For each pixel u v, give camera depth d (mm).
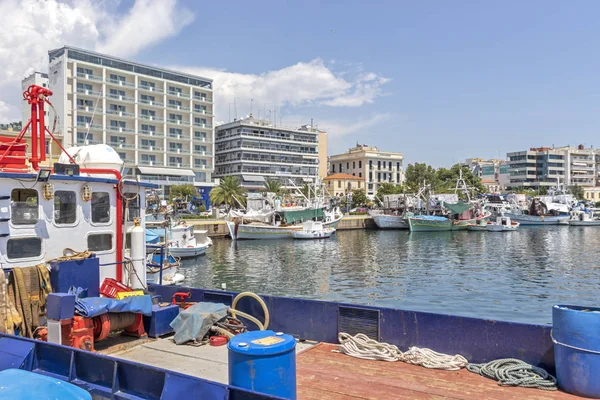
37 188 7227
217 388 4387
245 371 4887
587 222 86250
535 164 148000
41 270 6918
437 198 85562
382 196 100938
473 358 6746
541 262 38031
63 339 6395
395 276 31516
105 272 8195
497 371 6105
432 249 49125
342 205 107812
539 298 24062
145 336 7777
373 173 129625
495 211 89625
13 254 6957
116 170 8797
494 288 26812
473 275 31688
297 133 115875
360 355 6988
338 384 5973
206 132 94625
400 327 7285
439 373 6379
